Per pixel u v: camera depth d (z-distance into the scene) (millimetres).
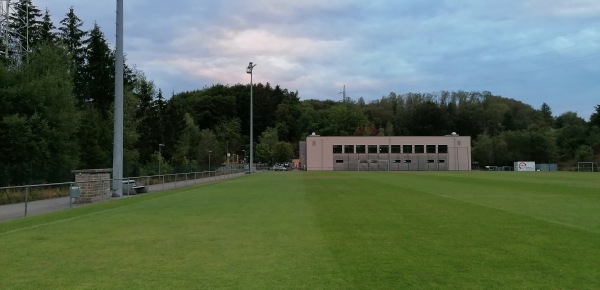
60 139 39656
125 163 52750
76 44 61781
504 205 17859
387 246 9414
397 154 101750
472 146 126750
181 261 8133
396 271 7312
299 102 184500
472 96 167125
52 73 41719
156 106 85938
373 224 12648
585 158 101188
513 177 47188
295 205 18297
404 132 152625
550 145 112688
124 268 7621
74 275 7168
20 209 18828
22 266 7809
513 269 7410
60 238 10711
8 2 50688
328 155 102188
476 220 13383
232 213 15688
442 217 14133
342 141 102250
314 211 15984
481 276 6980
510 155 116062
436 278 6871
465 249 9062
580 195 22922
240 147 135000
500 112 152375
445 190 26859
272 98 170750
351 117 156375
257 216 14727
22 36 56531
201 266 7738
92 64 60062
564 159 111375
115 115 27641
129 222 13578
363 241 10008
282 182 38875
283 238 10469
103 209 17734
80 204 20891
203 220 13844
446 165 101375
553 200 20078
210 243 9906
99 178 22953
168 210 17000
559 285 6488
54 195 24500
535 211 15727
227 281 6766
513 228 11805
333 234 10969
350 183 35938
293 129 163000
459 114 154375
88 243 10008
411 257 8352
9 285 6621
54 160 38875
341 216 14500
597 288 6344
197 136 98000
